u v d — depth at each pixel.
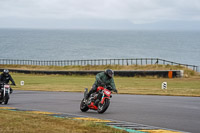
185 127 14.83
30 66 95.06
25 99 28.62
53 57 168.50
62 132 12.39
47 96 31.42
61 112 19.89
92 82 51.84
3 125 13.53
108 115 18.50
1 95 24.75
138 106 22.91
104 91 18.64
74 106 23.11
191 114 18.97
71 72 69.75
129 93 34.16
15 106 23.25
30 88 41.56
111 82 18.95
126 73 63.72
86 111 20.52
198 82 50.62
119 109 21.23
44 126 13.52
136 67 72.56
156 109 21.22
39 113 18.95
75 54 187.50
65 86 44.41
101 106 19.11
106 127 13.75
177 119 17.11
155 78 59.84
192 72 63.47
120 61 143.62
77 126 13.78
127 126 14.75
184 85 45.50
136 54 189.00
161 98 29.09
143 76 62.03
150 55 181.00
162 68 68.19
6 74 25.05
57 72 72.00
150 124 15.56
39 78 61.47
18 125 13.59
